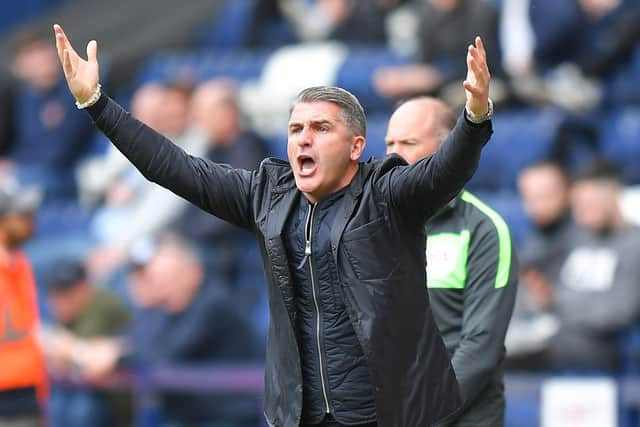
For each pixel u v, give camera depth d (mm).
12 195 27172
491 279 18516
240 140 36156
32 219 27500
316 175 15531
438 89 38062
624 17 39500
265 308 35156
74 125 45688
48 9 57281
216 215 16500
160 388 30859
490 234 18688
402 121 18781
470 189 38094
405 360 15633
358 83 41344
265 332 32469
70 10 54375
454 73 38125
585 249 30562
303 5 47062
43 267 38594
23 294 26344
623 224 30547
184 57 47562
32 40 46094
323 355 15742
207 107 36062
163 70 46781
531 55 39969
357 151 15781
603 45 39562
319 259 15680
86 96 15914
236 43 48188
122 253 37281
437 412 15812
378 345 15477
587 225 30547
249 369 30359
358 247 15531
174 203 37094
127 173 40656
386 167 15758
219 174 16312
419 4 39562
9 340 25844
